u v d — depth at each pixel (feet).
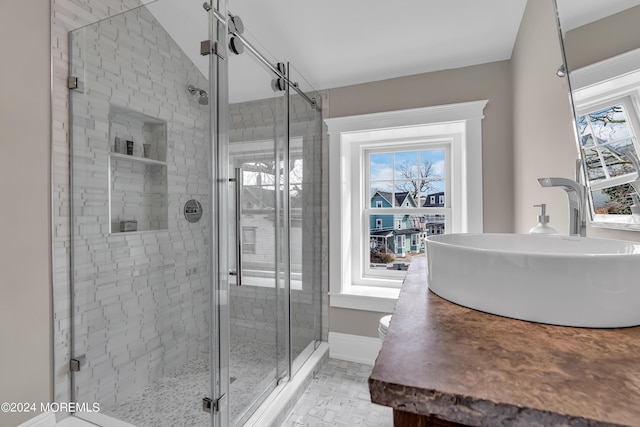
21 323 4.33
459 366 1.12
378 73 6.91
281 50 6.47
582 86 3.12
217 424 4.40
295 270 6.51
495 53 6.10
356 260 7.97
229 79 4.88
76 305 4.90
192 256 4.97
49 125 4.63
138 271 5.56
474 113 6.33
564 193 3.76
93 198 5.10
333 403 5.61
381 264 8.02
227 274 4.71
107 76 5.22
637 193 2.45
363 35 5.89
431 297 2.03
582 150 3.20
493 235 3.18
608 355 1.19
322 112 7.57
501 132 6.19
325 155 7.53
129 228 5.51
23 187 4.34
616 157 2.68
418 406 0.99
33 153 4.45
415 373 1.07
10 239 4.22
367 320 7.15
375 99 7.13
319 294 7.45
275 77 5.95
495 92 6.24
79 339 4.92
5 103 4.14
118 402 5.21
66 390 4.80
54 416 4.65
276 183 6.02
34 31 4.44
